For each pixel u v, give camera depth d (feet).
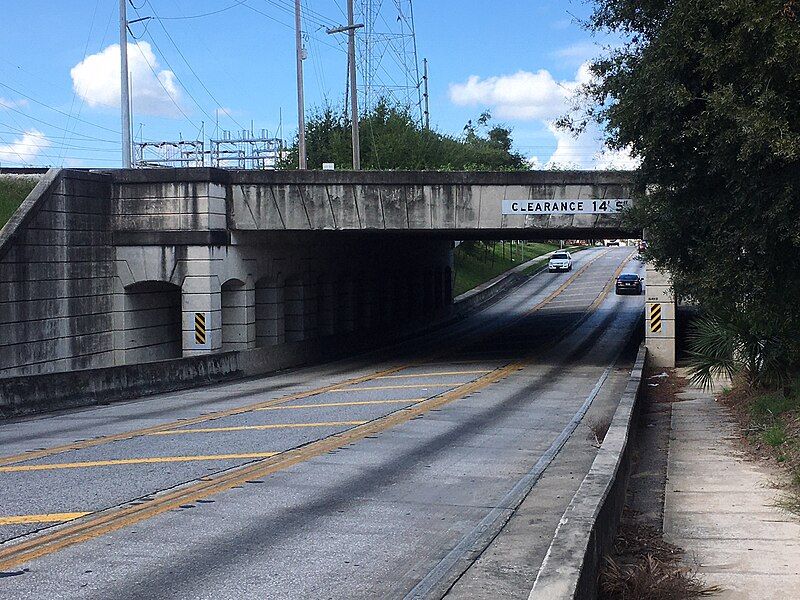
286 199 96.53
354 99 131.64
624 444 36.70
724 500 35.24
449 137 225.76
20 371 79.87
